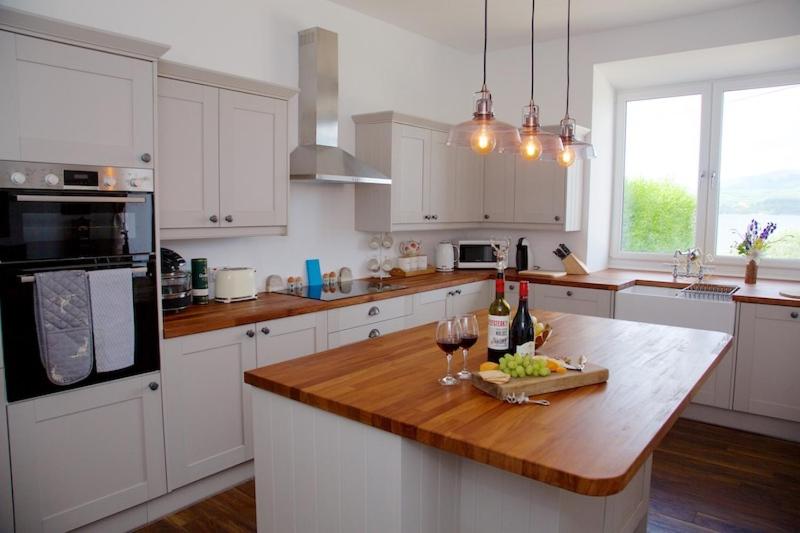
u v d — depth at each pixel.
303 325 3.10
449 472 1.77
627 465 1.26
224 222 2.97
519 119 5.04
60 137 2.18
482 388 1.76
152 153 2.45
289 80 3.64
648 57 4.30
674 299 3.80
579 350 2.29
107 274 2.30
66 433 2.25
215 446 2.75
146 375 2.46
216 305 3.10
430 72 4.81
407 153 4.13
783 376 3.50
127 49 2.34
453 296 4.30
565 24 4.34
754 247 4.10
